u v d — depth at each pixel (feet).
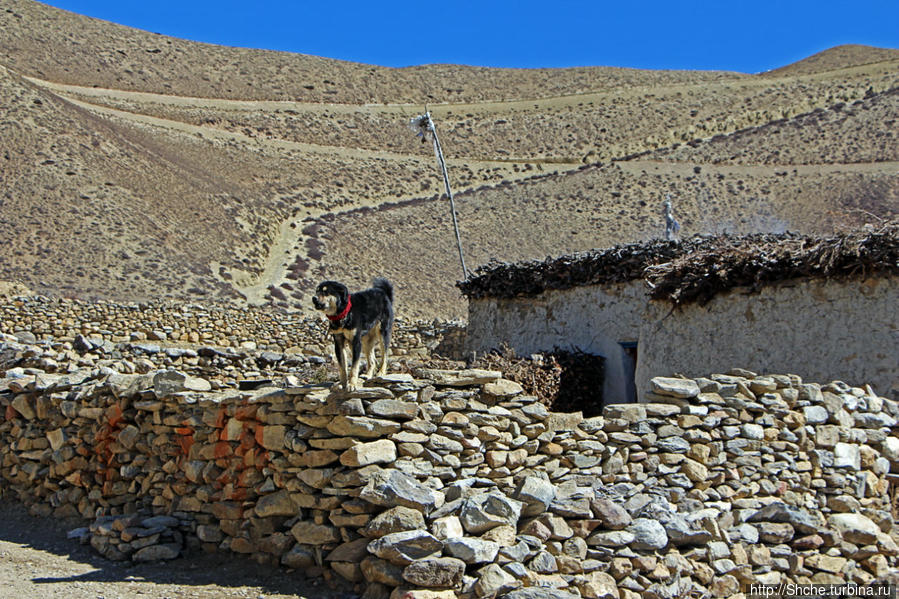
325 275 166.71
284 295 148.15
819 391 33.45
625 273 49.65
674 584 26.13
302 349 75.66
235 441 28.43
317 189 235.61
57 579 25.18
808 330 38.42
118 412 32.19
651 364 44.04
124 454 31.94
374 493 24.12
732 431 30.48
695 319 42.60
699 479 28.91
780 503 30.17
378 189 247.29
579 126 342.85
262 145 278.46
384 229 208.03
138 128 248.73
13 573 25.62
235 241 169.89
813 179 223.10
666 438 29.07
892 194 200.75
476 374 27.20
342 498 24.93
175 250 150.10
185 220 167.63
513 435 27.04
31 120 175.22
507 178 268.62
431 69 503.20
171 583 25.26
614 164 268.21
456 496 25.05
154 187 176.86
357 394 25.21
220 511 28.17
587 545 25.85
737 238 44.55
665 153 274.98
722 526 28.73
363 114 366.22
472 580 23.35
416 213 225.15
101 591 24.17
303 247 181.57
